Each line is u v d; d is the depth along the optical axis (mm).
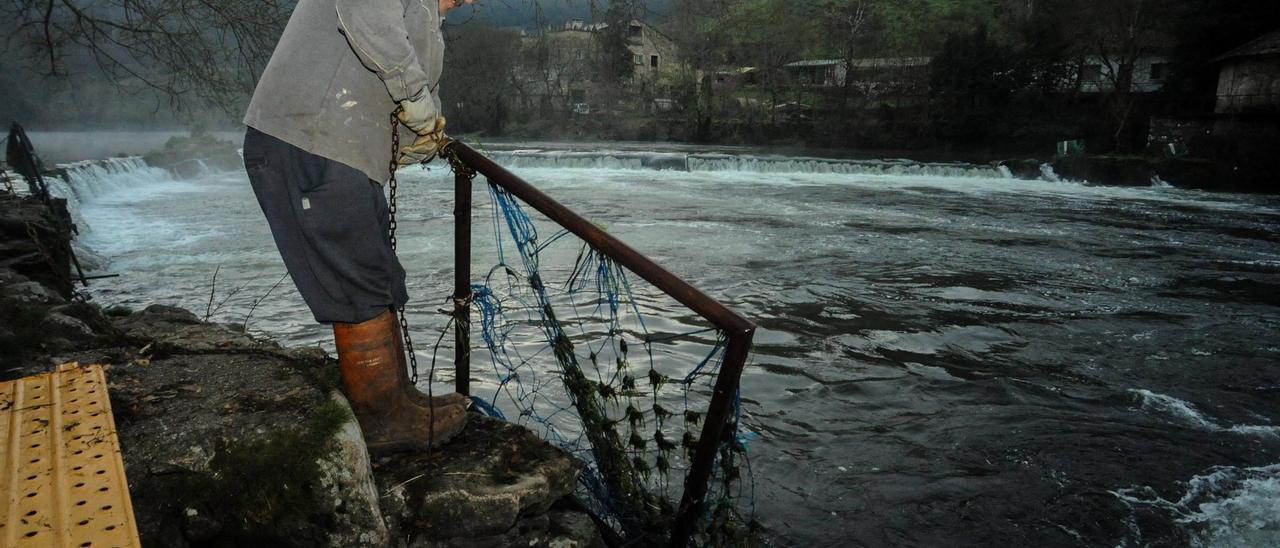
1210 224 17797
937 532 4004
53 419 1972
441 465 2396
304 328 7559
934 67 44000
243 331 3943
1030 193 24125
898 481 4535
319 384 2408
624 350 2549
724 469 2342
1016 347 7453
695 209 18328
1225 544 3984
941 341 7559
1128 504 4387
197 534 2020
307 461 2037
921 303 9203
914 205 20031
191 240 13641
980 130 42312
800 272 10914
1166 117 32906
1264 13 35812
